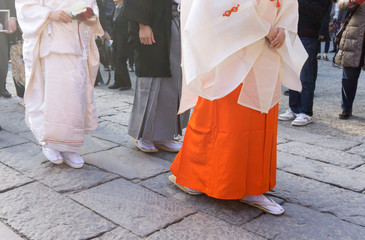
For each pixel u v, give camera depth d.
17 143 3.62
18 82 5.01
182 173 2.62
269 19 2.19
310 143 3.91
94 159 3.28
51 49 2.83
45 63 2.89
